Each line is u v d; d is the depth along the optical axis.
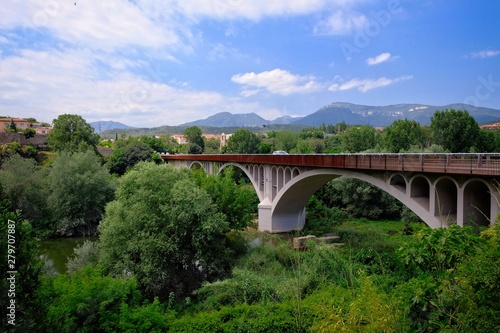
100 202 35.97
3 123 95.56
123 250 17.75
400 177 17.69
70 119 69.19
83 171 36.19
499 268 3.97
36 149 68.06
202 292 16.09
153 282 16.78
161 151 98.88
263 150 88.19
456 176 13.48
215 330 10.28
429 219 14.80
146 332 10.34
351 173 19.83
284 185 27.00
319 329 6.16
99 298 10.88
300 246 23.55
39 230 33.47
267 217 30.39
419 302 5.97
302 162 23.78
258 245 21.53
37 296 7.14
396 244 22.62
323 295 10.43
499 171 11.39
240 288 14.55
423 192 16.14
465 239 6.35
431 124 50.53
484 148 47.12
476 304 4.23
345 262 15.10
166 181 19.83
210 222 17.83
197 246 17.67
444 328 4.91
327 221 35.50
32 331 6.47
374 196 37.94
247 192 23.25
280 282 14.34
